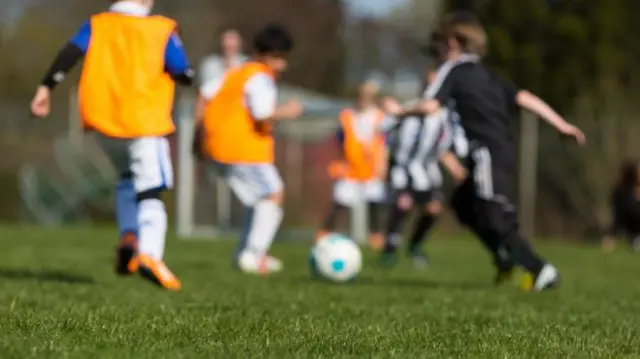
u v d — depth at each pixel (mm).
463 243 57875
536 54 70562
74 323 13414
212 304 17297
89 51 18828
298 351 11578
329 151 72875
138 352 11141
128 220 19047
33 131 71625
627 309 19062
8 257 31547
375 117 45906
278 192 28016
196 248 43312
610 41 68875
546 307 18859
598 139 66750
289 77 109562
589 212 65438
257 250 28125
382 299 19750
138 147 18641
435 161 35344
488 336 13578
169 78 19281
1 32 93688
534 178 64062
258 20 109125
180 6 109750
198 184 68375
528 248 22141
